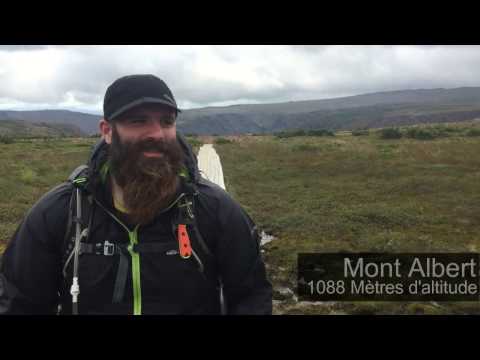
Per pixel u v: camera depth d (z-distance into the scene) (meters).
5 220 9.84
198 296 1.71
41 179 15.89
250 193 13.68
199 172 1.84
